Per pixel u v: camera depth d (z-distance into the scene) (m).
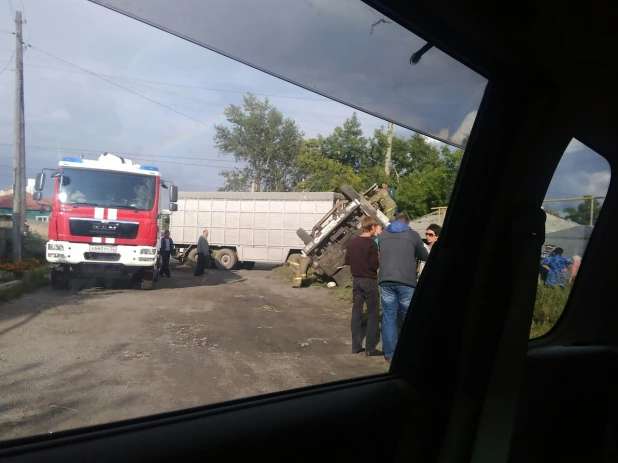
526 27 2.52
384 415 2.47
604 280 3.32
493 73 2.77
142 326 3.48
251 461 1.97
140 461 1.76
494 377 2.53
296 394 2.41
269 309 4.82
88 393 2.24
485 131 2.86
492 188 2.82
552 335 3.29
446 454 2.57
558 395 2.86
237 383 2.62
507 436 2.49
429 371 2.79
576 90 2.88
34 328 2.77
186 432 1.93
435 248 2.93
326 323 4.32
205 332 3.69
